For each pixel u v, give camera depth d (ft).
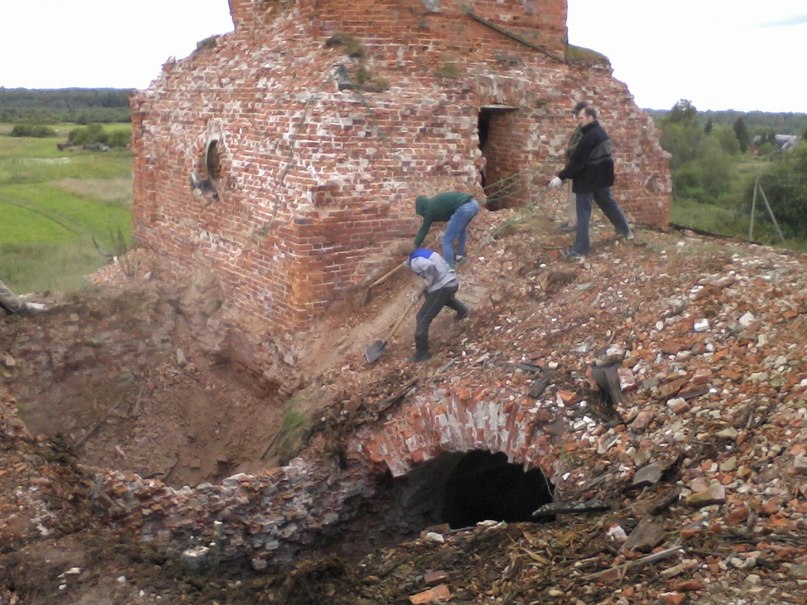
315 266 30.37
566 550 16.40
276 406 32.32
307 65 32.27
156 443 33.65
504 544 17.51
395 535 27.78
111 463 32.94
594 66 38.45
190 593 16.98
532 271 28.86
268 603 16.20
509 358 24.63
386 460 25.53
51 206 93.50
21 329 34.22
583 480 19.65
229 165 35.09
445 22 33.94
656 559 15.03
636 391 21.07
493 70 35.01
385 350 28.48
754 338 20.85
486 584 16.16
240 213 34.30
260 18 36.68
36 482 21.18
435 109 32.37
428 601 15.76
